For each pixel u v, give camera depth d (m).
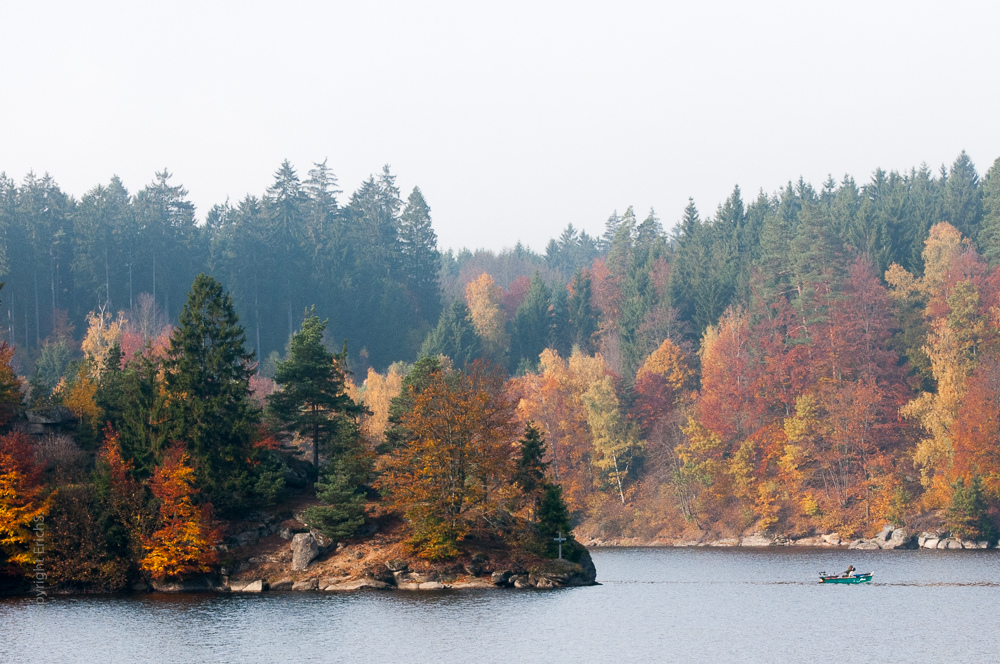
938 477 135.88
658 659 61.09
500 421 96.62
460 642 65.62
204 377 95.31
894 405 154.00
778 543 143.25
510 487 94.38
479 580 88.44
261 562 87.94
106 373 110.75
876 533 137.38
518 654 62.47
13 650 62.69
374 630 69.19
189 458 89.06
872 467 143.75
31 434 94.69
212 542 85.00
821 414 152.88
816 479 148.88
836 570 109.06
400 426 100.44
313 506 91.50
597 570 112.38
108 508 85.50
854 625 71.75
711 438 154.50
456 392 95.56
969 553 123.81
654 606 80.88
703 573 108.25
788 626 71.69
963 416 135.50
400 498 91.00
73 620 71.94
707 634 68.69
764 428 154.62
